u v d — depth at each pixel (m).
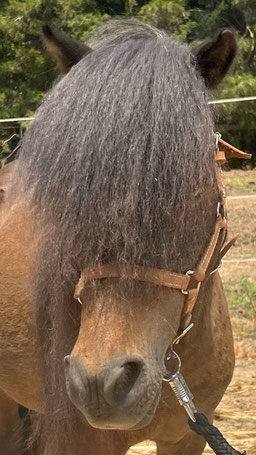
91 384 2.19
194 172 2.33
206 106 2.47
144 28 2.77
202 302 2.83
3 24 17.30
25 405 3.37
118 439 2.90
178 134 2.30
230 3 19.38
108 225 2.24
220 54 2.66
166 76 2.38
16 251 3.28
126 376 2.21
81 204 2.25
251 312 8.00
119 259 2.26
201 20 18.75
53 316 2.59
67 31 17.19
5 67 17.39
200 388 3.13
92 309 2.30
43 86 17.70
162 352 2.35
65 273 2.34
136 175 2.23
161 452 3.39
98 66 2.42
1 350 3.28
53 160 2.31
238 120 18.02
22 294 3.19
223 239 2.62
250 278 9.46
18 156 2.77
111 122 2.27
